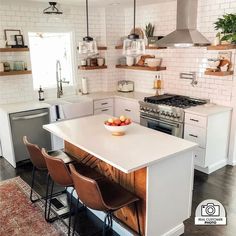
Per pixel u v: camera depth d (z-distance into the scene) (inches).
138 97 196.9
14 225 113.6
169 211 99.3
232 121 160.9
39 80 200.4
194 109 154.1
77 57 213.2
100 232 109.2
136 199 91.3
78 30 208.4
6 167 170.6
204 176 153.6
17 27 179.2
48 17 191.6
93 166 123.6
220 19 147.8
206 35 166.4
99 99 200.8
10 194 138.0
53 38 202.7
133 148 98.3
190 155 100.7
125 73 235.0
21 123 167.2
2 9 171.5
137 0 175.6
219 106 162.1
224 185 142.9
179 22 144.7
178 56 185.3
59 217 117.3
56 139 182.2
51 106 177.5
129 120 113.5
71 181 98.7
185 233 107.2
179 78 187.9
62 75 212.7
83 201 88.3
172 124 163.3
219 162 163.5
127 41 121.5
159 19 194.7
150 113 176.7
